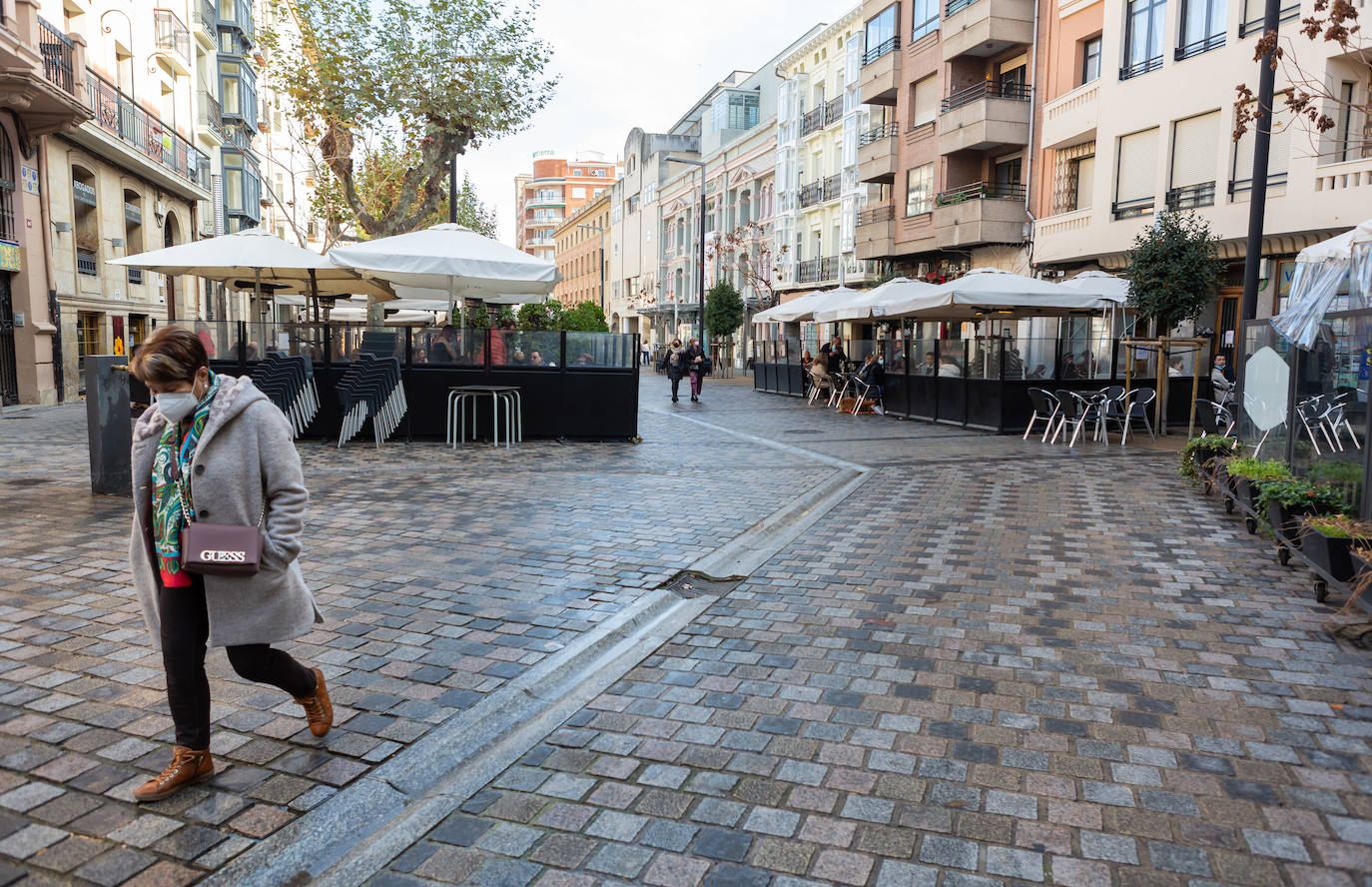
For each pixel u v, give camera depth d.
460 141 20.73
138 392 12.96
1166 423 17.17
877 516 8.21
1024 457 12.58
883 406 21.00
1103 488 9.77
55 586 5.38
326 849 2.80
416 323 24.05
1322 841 2.85
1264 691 4.05
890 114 32.72
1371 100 9.33
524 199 145.25
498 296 19.91
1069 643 4.71
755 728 3.69
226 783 3.14
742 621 5.11
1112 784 3.22
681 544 6.96
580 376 14.00
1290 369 7.56
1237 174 17.84
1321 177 15.70
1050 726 3.71
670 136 67.56
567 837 2.88
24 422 15.65
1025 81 25.53
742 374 49.91
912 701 3.97
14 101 17.33
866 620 5.12
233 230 35.41
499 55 20.00
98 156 23.03
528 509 8.22
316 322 13.31
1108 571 6.19
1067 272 23.69
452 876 2.66
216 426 2.90
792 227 42.25
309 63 19.44
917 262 30.56
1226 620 5.09
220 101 34.47
